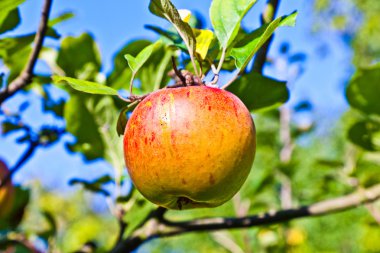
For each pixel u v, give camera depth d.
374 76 0.68
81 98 0.62
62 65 0.63
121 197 0.61
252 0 0.44
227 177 0.39
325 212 0.60
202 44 0.44
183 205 0.41
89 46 0.63
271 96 0.52
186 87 0.40
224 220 0.58
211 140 0.38
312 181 1.09
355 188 0.78
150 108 0.39
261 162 1.24
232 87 0.52
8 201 0.72
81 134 0.63
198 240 1.67
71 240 1.66
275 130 1.18
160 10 0.42
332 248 1.47
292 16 0.43
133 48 0.58
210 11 0.45
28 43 0.56
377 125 0.71
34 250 0.76
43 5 0.50
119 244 0.58
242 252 0.99
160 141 0.38
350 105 0.70
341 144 1.83
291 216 0.59
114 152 0.63
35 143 0.66
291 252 1.06
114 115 0.63
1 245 0.75
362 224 1.05
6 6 0.49
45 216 0.80
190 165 0.38
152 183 0.39
